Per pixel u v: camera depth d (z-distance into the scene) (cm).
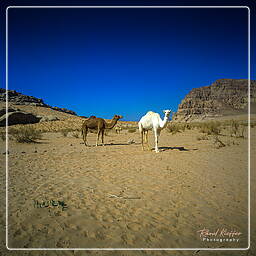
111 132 2266
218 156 725
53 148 1049
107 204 365
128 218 317
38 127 2895
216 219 312
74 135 1727
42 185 464
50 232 283
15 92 6944
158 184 460
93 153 876
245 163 619
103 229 289
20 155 831
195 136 1463
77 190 432
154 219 314
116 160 723
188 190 421
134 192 417
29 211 339
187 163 642
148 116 904
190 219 313
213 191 414
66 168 617
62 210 342
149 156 780
